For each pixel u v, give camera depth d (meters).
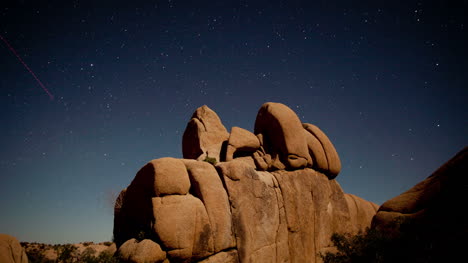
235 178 14.91
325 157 20.12
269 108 19.62
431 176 14.58
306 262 16.44
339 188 20.61
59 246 15.29
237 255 13.55
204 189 13.73
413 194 14.35
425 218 12.38
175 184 13.08
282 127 18.67
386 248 12.28
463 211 11.27
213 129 19.86
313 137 20.55
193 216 12.80
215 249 13.05
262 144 19.09
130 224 14.19
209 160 17.33
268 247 14.91
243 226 14.11
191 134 20.33
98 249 16.34
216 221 13.38
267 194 15.89
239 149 18.42
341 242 14.83
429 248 10.69
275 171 17.92
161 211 12.38
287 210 16.62
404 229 12.71
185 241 12.24
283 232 15.95
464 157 13.39
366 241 12.95
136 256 11.37
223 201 14.01
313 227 17.64
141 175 13.73
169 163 13.52
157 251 11.67
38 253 14.02
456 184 12.62
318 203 18.42
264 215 15.28
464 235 10.12
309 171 19.02
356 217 21.41
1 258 9.45
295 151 18.45
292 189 17.41
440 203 12.57
